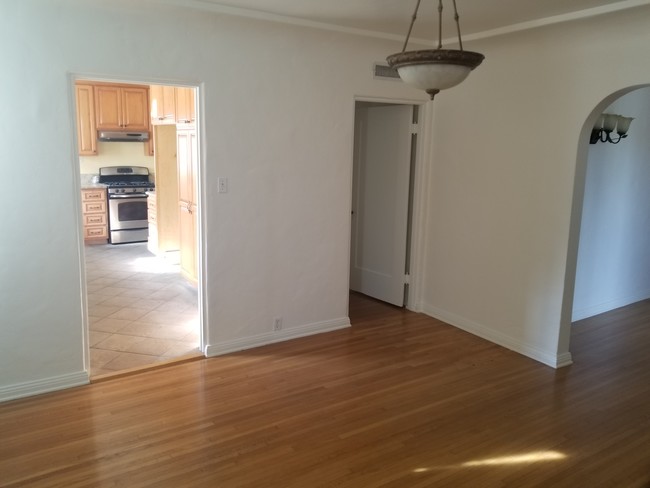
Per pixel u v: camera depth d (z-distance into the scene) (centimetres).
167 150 670
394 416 317
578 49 358
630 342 445
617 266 527
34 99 306
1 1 289
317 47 405
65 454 271
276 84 392
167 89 574
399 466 267
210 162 373
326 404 329
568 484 255
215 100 368
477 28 372
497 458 276
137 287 575
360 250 566
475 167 443
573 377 375
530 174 399
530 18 341
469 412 323
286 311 431
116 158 825
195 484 250
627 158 499
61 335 336
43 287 326
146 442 283
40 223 319
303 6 326
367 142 538
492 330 441
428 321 488
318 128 420
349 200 450
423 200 493
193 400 330
